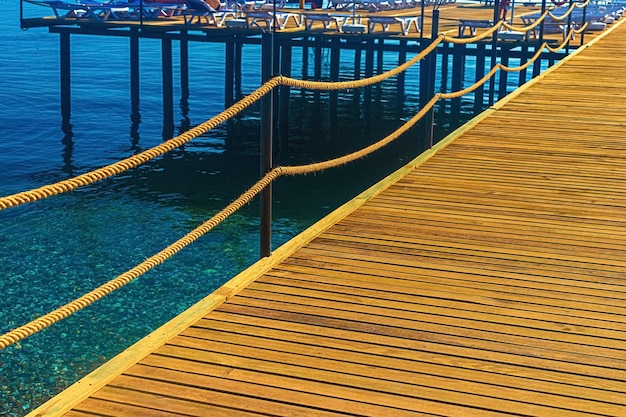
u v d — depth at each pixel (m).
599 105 12.28
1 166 17.89
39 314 9.77
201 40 23.30
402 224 6.55
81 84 31.03
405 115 25.30
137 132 22.30
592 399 3.82
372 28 23.22
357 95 28.89
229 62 25.94
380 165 18.44
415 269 5.51
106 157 19.19
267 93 5.38
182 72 27.61
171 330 4.38
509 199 7.33
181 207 14.41
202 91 29.47
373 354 4.23
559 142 9.82
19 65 36.47
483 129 10.62
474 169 8.45
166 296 10.29
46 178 17.02
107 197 14.91
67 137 21.41
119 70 35.44
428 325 4.61
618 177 8.16
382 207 7.03
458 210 6.96
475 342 4.40
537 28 22.20
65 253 11.81
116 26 23.95
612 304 4.96
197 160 18.50
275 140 21.55
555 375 4.05
